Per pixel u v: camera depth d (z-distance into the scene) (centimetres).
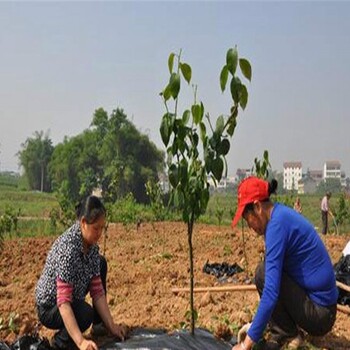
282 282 516
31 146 10888
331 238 1866
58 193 2077
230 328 594
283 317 536
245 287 733
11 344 540
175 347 509
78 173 7594
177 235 1809
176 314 670
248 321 621
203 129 513
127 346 513
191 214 540
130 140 7231
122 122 7306
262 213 503
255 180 509
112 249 1416
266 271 490
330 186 13938
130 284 888
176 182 523
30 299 774
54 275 525
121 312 693
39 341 528
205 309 687
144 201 6988
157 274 959
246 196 503
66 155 7856
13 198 7825
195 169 523
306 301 510
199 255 1241
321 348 561
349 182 16700
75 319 512
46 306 530
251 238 1614
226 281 893
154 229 2067
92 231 514
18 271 1092
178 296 769
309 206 6712
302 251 502
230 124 505
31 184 10931
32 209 5288
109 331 564
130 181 6850
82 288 536
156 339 530
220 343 530
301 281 509
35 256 1311
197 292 768
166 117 514
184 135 514
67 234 525
